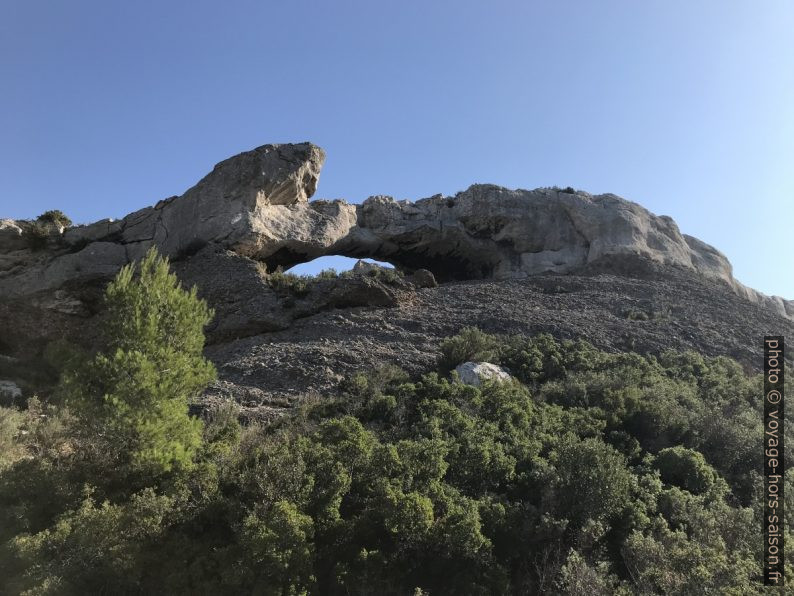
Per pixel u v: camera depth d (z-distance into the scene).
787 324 30.30
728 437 12.91
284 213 29.28
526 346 20.05
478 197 36.78
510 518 8.16
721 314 29.05
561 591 7.11
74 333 25.69
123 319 9.47
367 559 7.05
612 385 15.95
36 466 8.86
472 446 10.02
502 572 7.31
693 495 10.09
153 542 7.30
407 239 34.81
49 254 28.00
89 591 6.82
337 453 8.95
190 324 10.14
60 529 7.23
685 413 14.09
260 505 7.60
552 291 30.31
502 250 36.62
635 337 23.16
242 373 17.17
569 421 12.88
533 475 9.36
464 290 28.62
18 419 12.11
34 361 22.48
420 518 7.35
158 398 8.90
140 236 28.36
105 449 8.99
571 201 38.03
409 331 22.12
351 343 19.98
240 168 27.89
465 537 7.28
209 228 26.64
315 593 6.79
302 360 17.91
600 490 8.55
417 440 10.86
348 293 23.95
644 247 36.47
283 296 23.48
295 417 13.13
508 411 13.05
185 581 6.73
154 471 8.51
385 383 15.88
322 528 7.54
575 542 8.04
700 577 6.52
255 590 6.49
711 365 20.61
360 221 34.31
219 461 9.18
